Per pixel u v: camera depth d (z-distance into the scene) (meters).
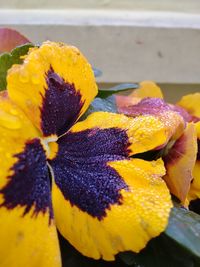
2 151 0.07
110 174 0.08
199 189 0.11
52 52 0.08
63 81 0.08
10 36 0.11
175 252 0.08
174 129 0.10
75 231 0.08
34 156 0.08
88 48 0.20
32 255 0.07
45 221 0.07
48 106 0.08
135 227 0.08
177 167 0.10
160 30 0.21
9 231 0.07
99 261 0.09
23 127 0.07
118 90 0.11
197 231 0.08
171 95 0.22
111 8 0.22
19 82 0.07
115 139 0.09
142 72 0.21
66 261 0.09
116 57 0.21
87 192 0.08
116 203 0.08
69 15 0.20
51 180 0.08
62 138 0.08
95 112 0.09
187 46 0.21
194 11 0.23
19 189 0.07
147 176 0.08
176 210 0.09
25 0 0.21
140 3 0.22
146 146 0.09
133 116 0.10
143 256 0.08
